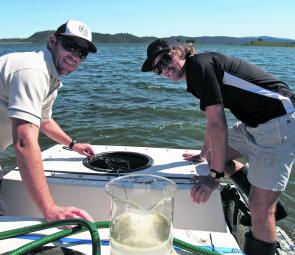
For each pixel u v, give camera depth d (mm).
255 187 2701
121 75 20641
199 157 3021
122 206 1331
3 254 1441
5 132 2402
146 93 13484
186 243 1490
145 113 9859
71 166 2791
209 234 1680
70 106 10617
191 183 2604
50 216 1817
